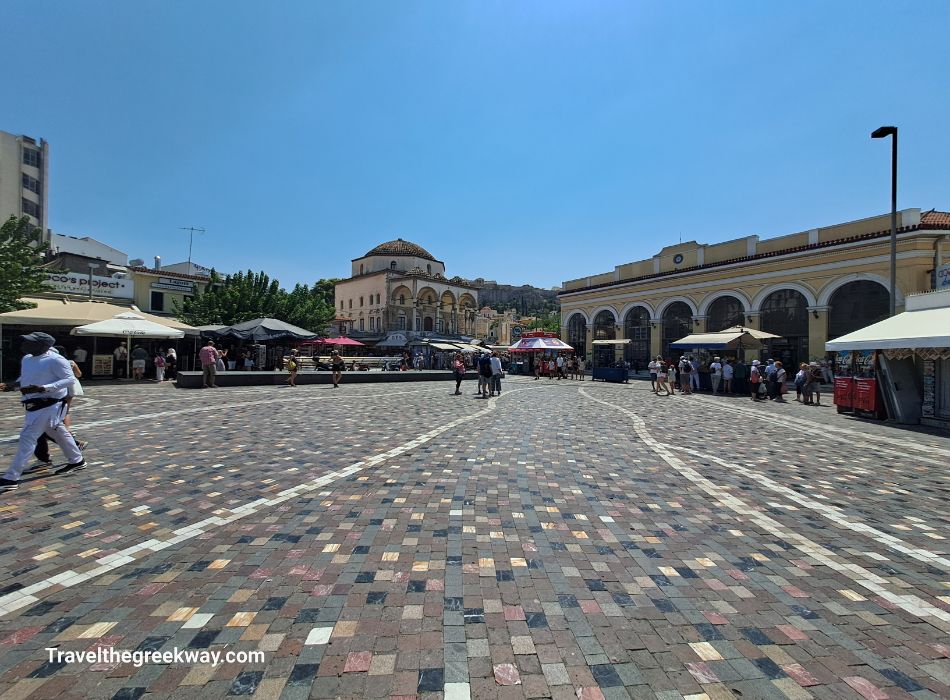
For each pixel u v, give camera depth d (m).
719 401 18.16
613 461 7.23
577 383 29.16
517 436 9.15
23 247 17.28
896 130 16.12
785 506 5.30
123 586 3.23
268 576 3.41
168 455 6.78
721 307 33.00
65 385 5.68
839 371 14.99
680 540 4.28
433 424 10.38
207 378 18.05
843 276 26.03
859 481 6.45
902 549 4.20
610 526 4.56
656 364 21.75
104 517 4.44
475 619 2.93
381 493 5.36
